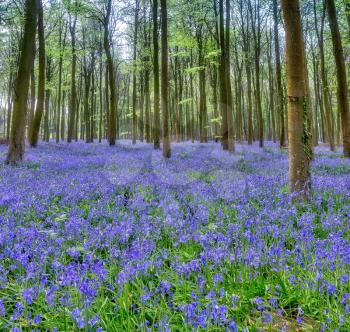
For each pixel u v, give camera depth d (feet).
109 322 9.53
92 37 104.73
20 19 64.44
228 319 9.58
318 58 108.47
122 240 15.67
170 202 23.12
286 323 10.38
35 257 13.61
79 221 17.51
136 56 101.91
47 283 12.09
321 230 18.03
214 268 13.01
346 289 11.46
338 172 37.86
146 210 21.67
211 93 122.93
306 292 11.18
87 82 104.78
